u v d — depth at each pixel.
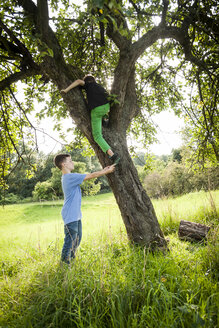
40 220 15.29
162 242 3.17
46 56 3.07
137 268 2.42
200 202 6.60
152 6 3.32
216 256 2.41
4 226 14.24
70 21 3.47
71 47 4.49
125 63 3.37
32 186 32.31
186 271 2.35
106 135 3.35
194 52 4.87
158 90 5.66
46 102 5.36
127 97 3.78
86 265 2.47
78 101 3.27
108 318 1.83
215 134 4.77
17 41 3.36
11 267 3.59
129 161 3.35
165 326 1.56
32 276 2.56
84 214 12.07
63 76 3.24
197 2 3.76
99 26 4.01
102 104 3.13
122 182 3.23
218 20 3.82
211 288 1.96
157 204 8.31
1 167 5.29
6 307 2.15
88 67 4.79
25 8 3.13
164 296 1.77
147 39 3.48
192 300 1.84
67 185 3.04
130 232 3.24
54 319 1.75
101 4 1.39
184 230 3.68
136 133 6.27
